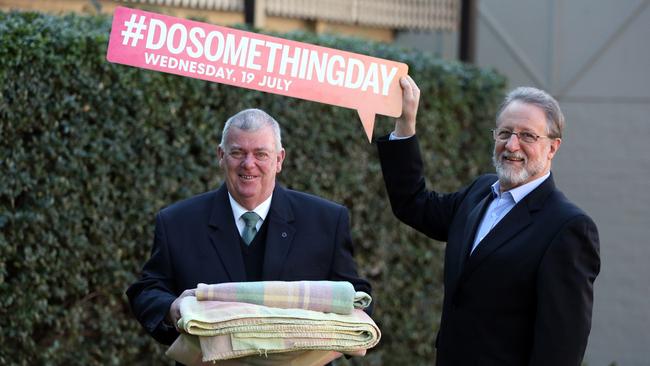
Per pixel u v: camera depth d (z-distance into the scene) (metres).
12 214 8.34
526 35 17.53
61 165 8.60
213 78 6.21
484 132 13.26
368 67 6.47
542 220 6.03
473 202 6.58
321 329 5.62
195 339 5.71
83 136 8.73
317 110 10.89
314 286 5.75
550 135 6.12
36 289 8.59
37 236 8.53
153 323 6.09
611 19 16.81
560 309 5.80
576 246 5.88
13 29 8.12
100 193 8.95
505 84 13.53
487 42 17.89
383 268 11.96
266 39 6.29
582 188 16.98
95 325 9.20
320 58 6.37
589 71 16.98
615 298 16.58
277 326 5.56
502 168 6.16
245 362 5.77
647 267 16.38
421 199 6.88
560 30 17.25
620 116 16.73
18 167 8.31
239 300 5.68
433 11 15.55
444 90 12.45
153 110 9.29
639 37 16.59
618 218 16.66
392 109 6.53
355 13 14.58
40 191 8.49
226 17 12.73
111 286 9.22
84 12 10.56
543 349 5.78
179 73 6.18
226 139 6.34
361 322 5.74
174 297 6.23
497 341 6.04
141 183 9.29
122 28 6.09
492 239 6.12
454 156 12.76
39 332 8.88
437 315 12.84
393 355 12.20
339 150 11.37
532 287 5.95
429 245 12.59
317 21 14.39
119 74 8.89
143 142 9.25
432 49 17.48
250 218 6.51
